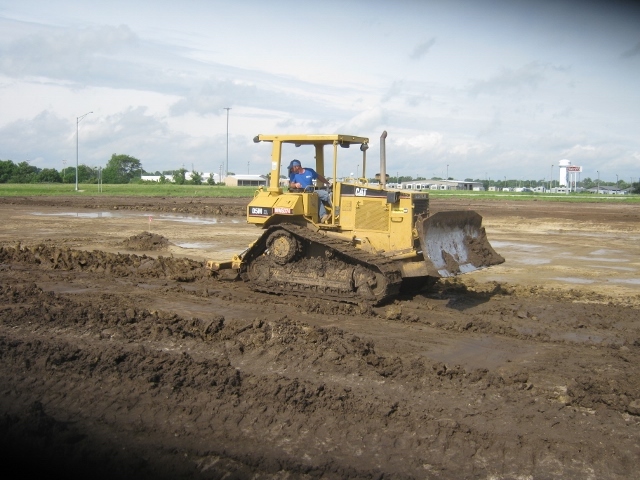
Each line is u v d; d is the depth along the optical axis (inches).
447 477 213.2
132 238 783.1
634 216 1454.2
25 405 260.7
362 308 430.0
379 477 211.6
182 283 524.4
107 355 300.8
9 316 365.4
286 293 482.9
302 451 227.9
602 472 216.8
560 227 1171.3
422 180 5315.0
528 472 216.7
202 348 330.3
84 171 5221.5
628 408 258.8
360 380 290.0
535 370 313.4
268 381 279.4
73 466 218.8
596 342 369.1
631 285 569.0
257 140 503.8
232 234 930.7
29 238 834.2
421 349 347.9
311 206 487.2
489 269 649.0
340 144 483.2
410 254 450.0
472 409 261.7
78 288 490.6
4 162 4443.9
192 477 212.7
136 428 243.4
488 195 2920.8
